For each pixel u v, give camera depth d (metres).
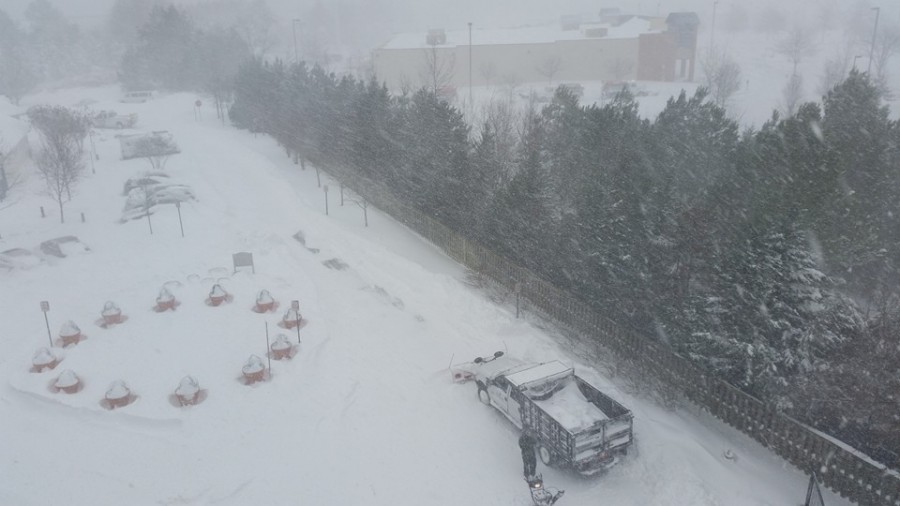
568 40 92.25
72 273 25.72
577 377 15.98
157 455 14.60
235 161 47.59
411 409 16.61
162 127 68.94
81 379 17.28
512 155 34.62
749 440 15.38
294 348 18.81
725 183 19.50
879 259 19.70
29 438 15.20
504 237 23.73
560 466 14.61
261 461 14.48
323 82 49.38
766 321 14.96
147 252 27.69
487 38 97.38
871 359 13.88
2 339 19.89
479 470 14.65
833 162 17.52
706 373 16.27
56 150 44.44
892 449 13.77
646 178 19.83
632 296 18.27
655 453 14.78
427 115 31.53
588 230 19.67
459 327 20.95
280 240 28.20
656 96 74.69
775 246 14.98
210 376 17.42
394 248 28.36
